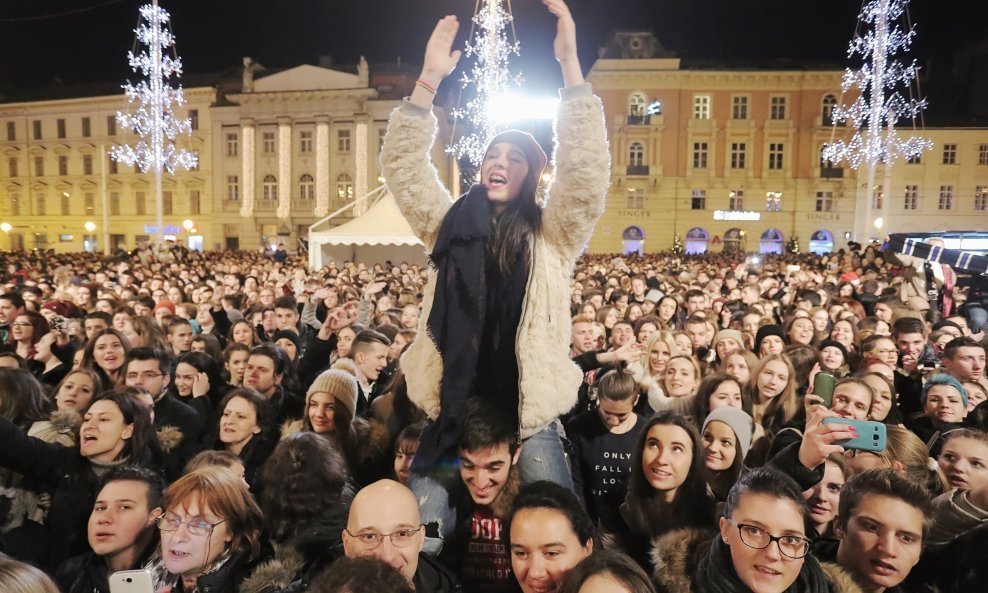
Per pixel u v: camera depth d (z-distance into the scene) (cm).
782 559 218
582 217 247
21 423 373
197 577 263
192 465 316
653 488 310
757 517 222
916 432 431
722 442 351
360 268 1875
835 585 238
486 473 250
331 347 598
